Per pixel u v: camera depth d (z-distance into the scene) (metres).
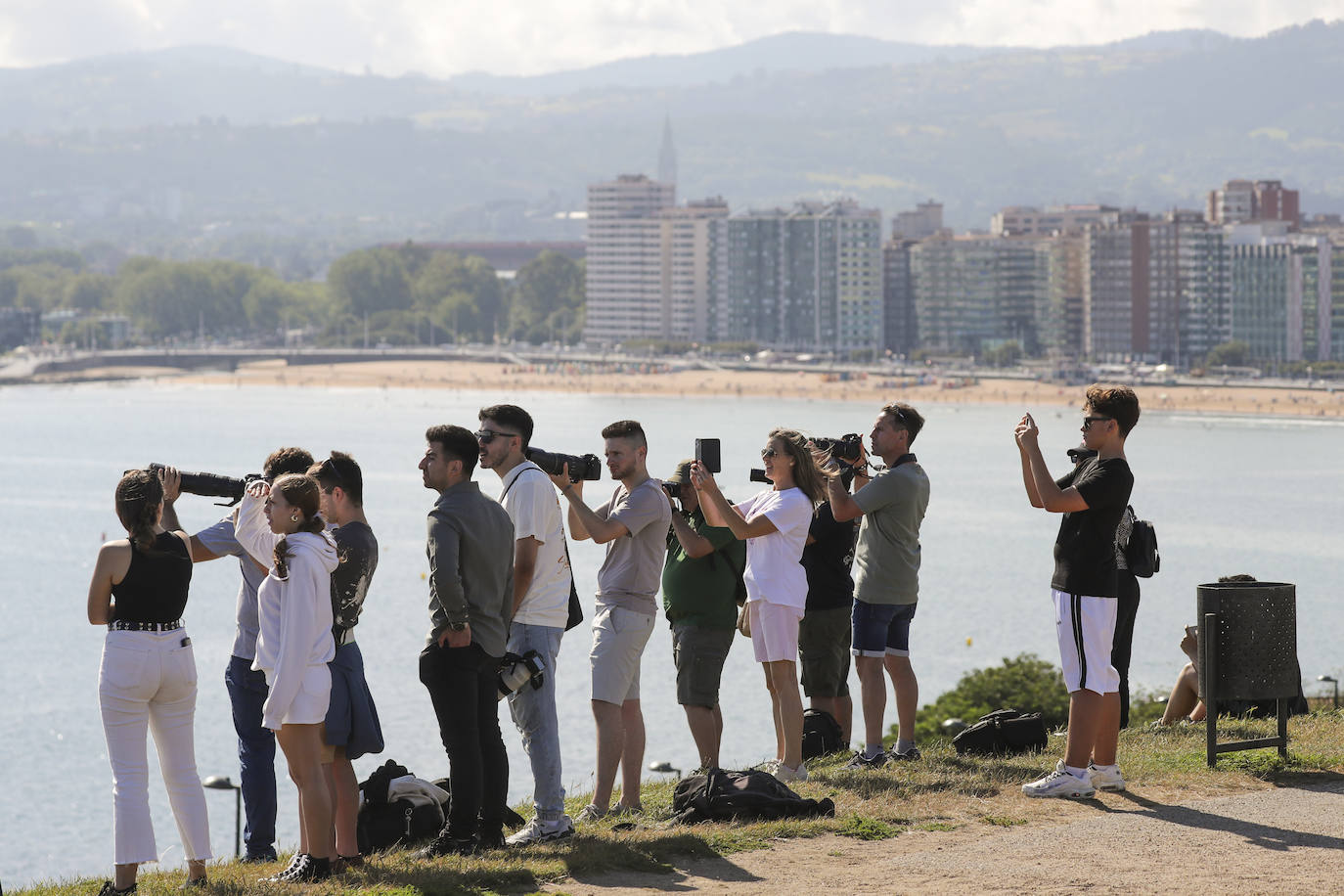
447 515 20.25
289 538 19.50
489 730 21.02
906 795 22.75
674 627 24.92
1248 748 24.12
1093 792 22.41
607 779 23.22
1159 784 23.05
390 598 160.00
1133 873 18.36
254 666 19.78
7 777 94.19
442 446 20.47
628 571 23.05
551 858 19.88
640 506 22.45
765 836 20.42
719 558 24.59
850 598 29.38
